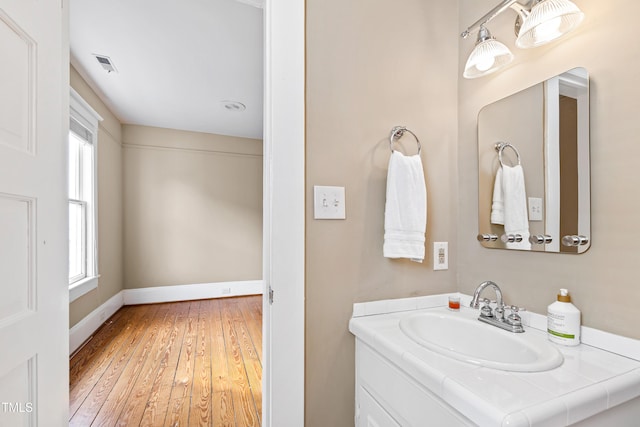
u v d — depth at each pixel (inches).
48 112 33.2
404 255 42.2
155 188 158.9
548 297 37.3
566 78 35.8
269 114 39.8
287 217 39.6
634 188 29.7
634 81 29.8
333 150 42.5
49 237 33.2
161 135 160.6
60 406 34.7
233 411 69.2
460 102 51.0
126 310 145.3
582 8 34.4
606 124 32.0
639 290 29.1
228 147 175.2
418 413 29.3
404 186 42.9
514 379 25.5
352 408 42.8
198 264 167.0
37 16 31.5
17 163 29.0
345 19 43.8
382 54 46.0
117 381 81.6
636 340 29.2
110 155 135.8
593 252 32.9
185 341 109.3
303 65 40.9
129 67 100.4
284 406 39.0
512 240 41.5
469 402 22.9
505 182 43.0
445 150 50.3
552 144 37.1
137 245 154.4
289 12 40.4
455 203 50.8
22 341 29.5
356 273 43.4
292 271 39.7
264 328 41.7
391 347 32.9
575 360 29.4
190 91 118.1
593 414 23.7
